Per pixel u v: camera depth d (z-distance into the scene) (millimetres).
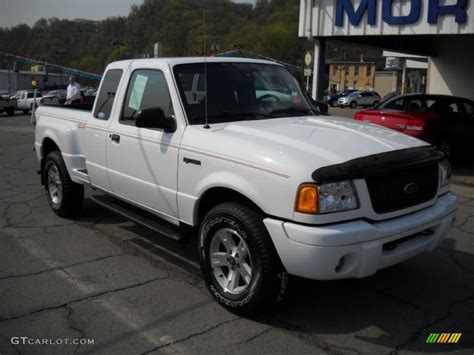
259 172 3498
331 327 3658
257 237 3523
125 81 5090
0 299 4074
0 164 10500
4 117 30188
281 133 3906
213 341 3443
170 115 4410
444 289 4328
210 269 3965
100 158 5316
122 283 4406
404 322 3742
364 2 10359
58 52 67438
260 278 3551
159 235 5754
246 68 4918
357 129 4203
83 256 5070
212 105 4457
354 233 3260
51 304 3992
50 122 6449
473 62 16000
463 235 5762
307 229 3238
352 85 108062
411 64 27750
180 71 4531
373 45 13797
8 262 4887
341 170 3297
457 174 9633
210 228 3877
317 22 11289
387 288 4336
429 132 9719
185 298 4109
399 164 3520
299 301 4070
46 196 7184
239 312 3756
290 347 3379
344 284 4410
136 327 3635
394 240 3486
